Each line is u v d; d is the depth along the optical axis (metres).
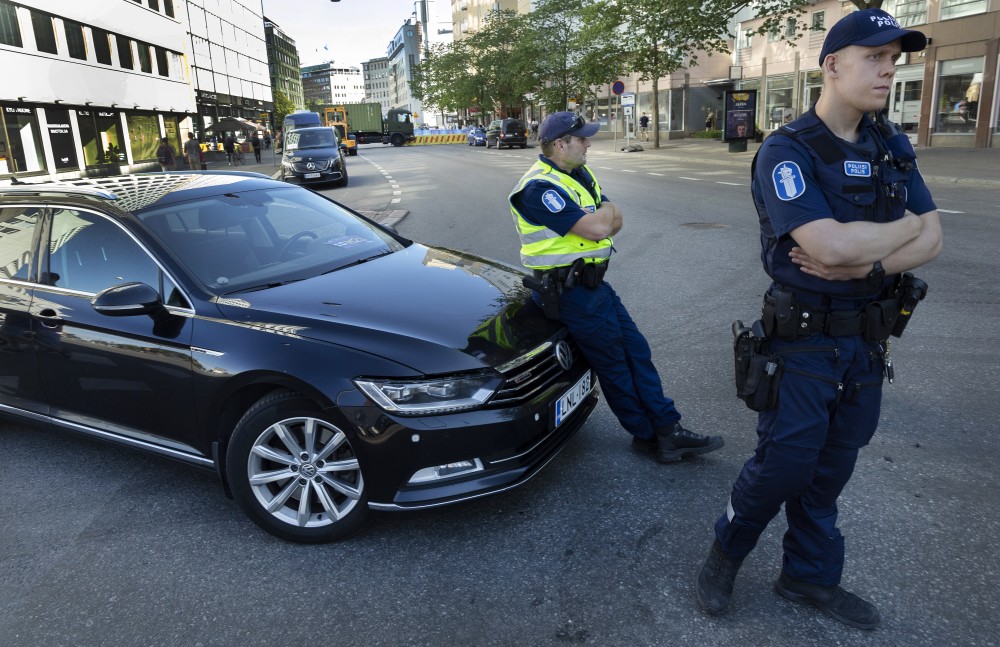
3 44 24.47
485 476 2.75
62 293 3.44
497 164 27.14
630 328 3.35
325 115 59.16
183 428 3.11
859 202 1.90
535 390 2.91
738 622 2.33
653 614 2.39
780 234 1.94
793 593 2.39
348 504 2.84
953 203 11.18
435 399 2.64
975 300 5.80
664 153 28.33
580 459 3.50
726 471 3.31
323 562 2.80
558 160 3.11
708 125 40.00
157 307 3.06
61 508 3.30
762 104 33.03
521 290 3.50
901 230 1.86
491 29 60.81
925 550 2.65
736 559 2.35
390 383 2.64
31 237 3.61
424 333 2.84
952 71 22.19
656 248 8.70
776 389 2.06
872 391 2.08
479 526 2.97
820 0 28.30
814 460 2.07
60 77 28.06
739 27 34.19
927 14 22.64
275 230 3.79
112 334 3.21
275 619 2.48
